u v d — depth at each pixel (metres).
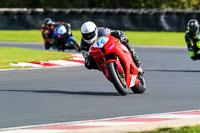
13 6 179.50
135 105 31.73
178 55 77.44
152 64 63.41
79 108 30.73
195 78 47.47
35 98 35.19
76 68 57.28
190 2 191.12
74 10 133.38
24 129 24.12
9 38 117.12
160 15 126.19
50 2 182.50
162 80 46.09
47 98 35.09
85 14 132.75
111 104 32.12
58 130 23.78
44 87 41.66
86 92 38.28
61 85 42.94
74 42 81.00
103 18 130.88
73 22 133.75
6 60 63.12
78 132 23.17
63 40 81.00
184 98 34.75
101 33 34.44
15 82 45.28
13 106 31.78
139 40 109.88
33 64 60.31
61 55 70.94
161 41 107.56
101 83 44.19
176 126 24.41
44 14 134.25
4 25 133.25
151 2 182.50
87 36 34.16
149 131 22.84
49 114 28.78
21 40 112.81
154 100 33.81
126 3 182.12
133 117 27.25
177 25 124.88
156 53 81.62
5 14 133.00
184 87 40.88
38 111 29.81
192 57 54.50
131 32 129.88
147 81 45.38
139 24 128.25
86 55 35.44
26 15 133.50
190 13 123.00
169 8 185.88
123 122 25.77
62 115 28.41
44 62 62.44
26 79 47.47
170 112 29.09
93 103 32.59
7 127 25.16
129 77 35.22
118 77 34.94
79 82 45.03
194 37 53.78
